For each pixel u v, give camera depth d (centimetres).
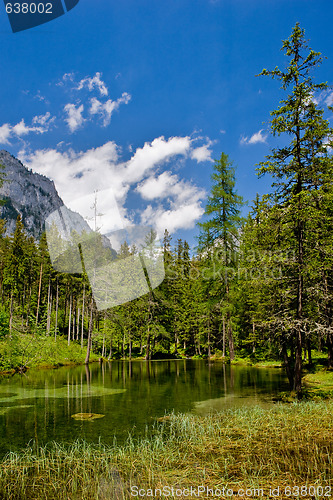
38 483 543
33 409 1071
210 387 1535
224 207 2780
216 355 3925
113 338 3900
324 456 620
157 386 1577
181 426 859
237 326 3050
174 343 5025
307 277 1381
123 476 565
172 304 4419
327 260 1450
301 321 1274
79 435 791
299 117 1371
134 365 2909
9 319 2920
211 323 3922
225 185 2830
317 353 2619
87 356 3072
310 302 1409
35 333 2797
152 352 4212
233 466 595
